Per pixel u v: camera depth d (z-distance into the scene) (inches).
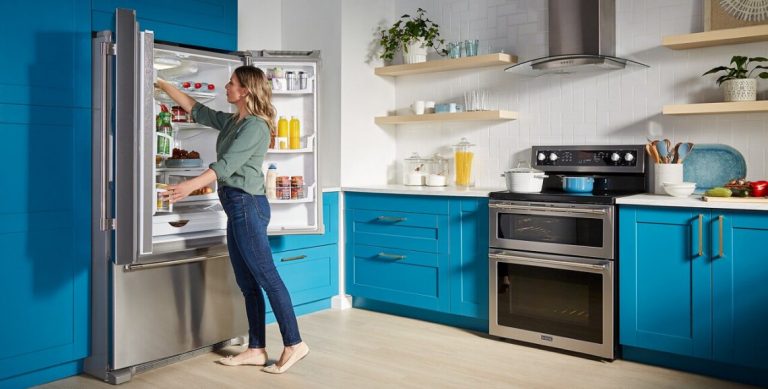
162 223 127.0
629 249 126.6
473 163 175.2
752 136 133.0
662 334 123.5
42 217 114.7
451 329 154.8
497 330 144.6
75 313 120.0
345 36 173.0
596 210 128.8
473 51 167.2
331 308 175.3
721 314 116.6
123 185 111.7
